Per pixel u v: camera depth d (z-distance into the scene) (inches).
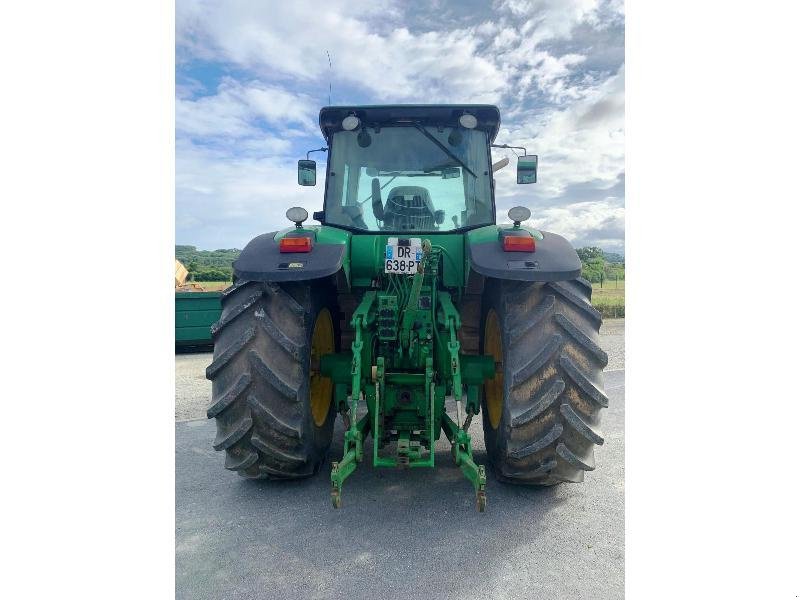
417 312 120.3
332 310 141.9
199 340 374.0
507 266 102.6
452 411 192.9
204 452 152.7
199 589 85.5
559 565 92.0
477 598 82.9
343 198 147.0
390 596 83.5
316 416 133.8
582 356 104.6
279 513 111.4
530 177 150.1
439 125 147.4
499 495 119.8
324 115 144.9
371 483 126.6
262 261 107.7
